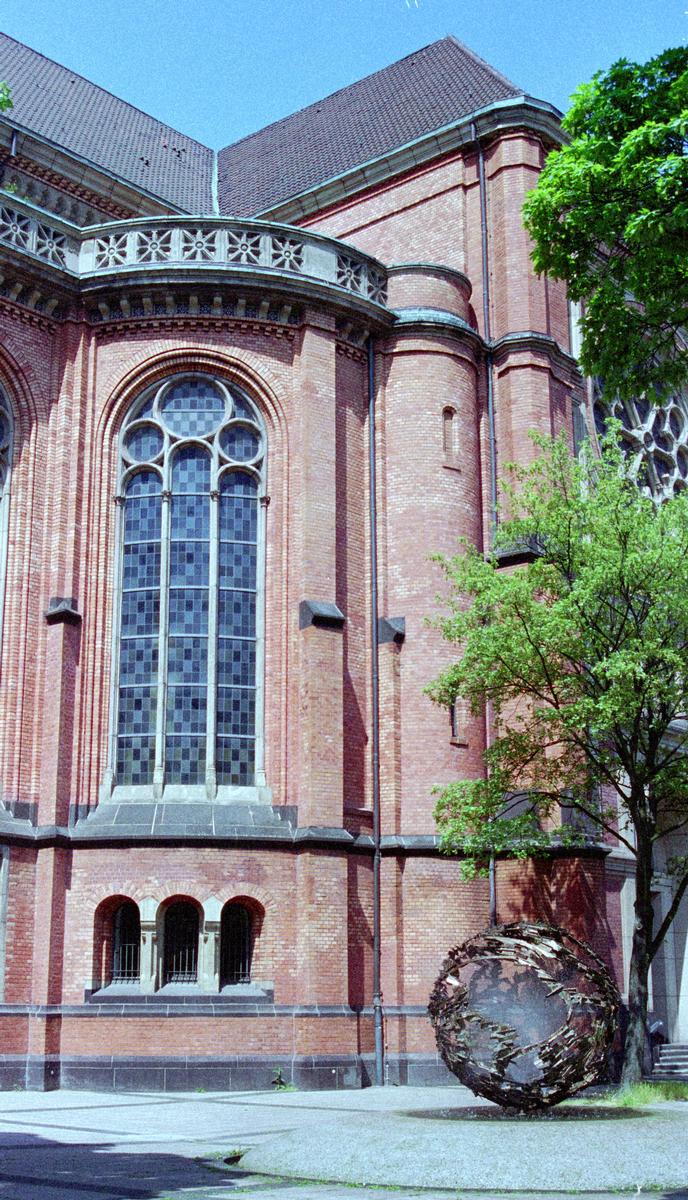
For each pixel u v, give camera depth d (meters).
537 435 25.02
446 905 26.19
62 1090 22.69
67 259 26.94
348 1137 12.57
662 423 38.62
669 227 15.05
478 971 15.52
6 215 26.09
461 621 23.48
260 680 25.94
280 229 27.81
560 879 26.53
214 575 26.00
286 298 27.23
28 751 24.53
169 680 25.45
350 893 25.56
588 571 22.33
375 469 28.47
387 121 39.62
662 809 25.67
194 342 26.84
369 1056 24.78
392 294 29.69
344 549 27.47
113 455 26.47
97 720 25.09
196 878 23.83
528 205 16.64
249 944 24.31
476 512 29.31
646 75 15.95
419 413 28.81
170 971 23.81
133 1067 22.77
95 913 23.75
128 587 26.02
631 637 22.52
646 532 22.61
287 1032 23.75
